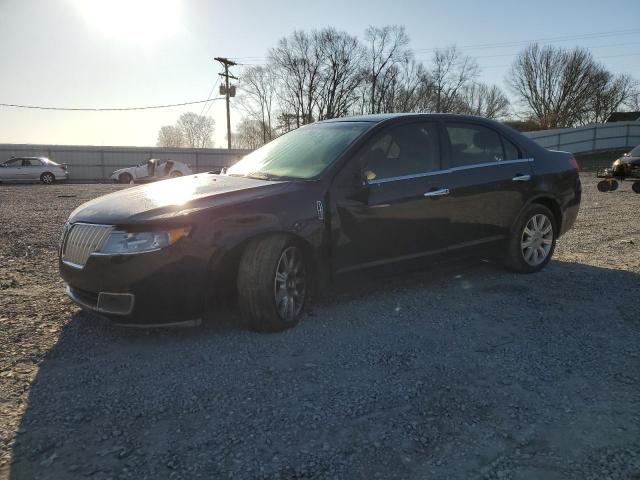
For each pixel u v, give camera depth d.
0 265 6.03
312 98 62.66
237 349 3.64
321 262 4.17
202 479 2.29
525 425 2.75
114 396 2.99
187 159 42.16
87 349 3.64
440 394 3.05
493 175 5.21
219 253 3.67
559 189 5.77
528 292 5.00
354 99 62.44
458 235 5.00
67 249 3.88
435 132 4.95
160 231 3.54
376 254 4.47
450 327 4.09
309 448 2.52
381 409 2.88
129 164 41.03
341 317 4.30
